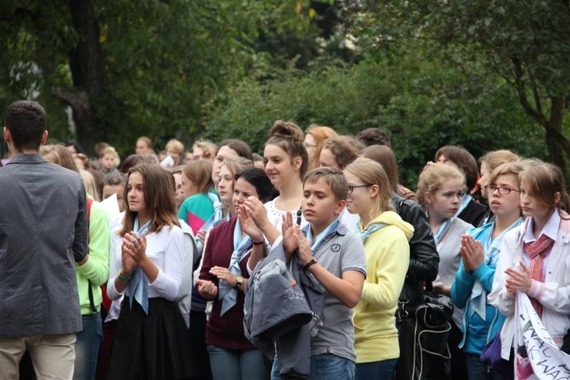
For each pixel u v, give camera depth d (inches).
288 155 510.9
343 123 1127.6
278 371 434.3
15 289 468.8
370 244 478.3
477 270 504.1
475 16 829.8
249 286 425.1
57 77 1565.0
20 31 1513.3
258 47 2237.9
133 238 528.7
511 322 466.0
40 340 481.7
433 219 578.6
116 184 709.3
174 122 1585.9
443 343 518.0
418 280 518.3
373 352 474.3
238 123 1222.3
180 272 552.7
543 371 432.1
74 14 1520.7
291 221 426.9
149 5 1528.1
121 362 545.0
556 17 807.1
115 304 579.2
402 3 888.3
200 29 1560.0
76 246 491.8
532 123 1004.6
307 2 1552.7
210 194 656.4
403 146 1032.8
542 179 450.9
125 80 1544.0
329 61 1296.8
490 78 939.3
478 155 1029.8
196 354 574.9
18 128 479.8
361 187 485.4
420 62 1019.3
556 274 450.6
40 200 475.5
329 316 434.3
